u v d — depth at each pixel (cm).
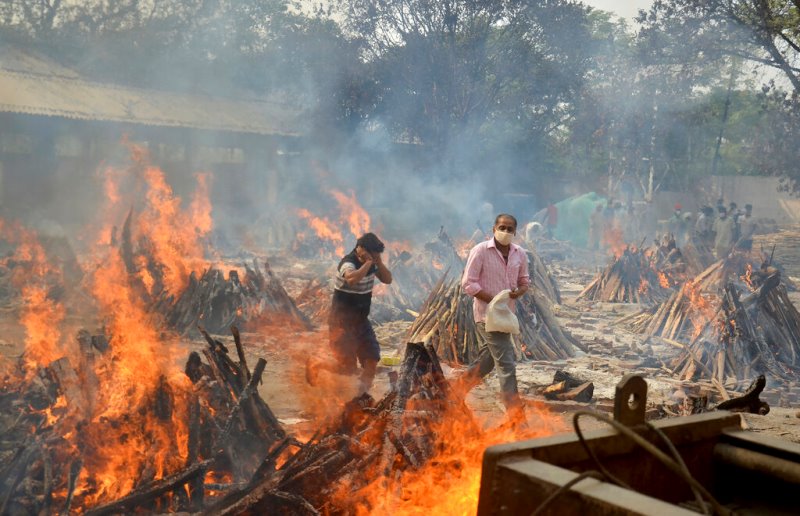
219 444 470
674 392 870
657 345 1231
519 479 196
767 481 247
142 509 402
